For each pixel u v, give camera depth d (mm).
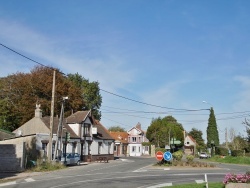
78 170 34594
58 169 34562
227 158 58344
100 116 83875
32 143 38156
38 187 21719
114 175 29875
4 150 32375
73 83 70812
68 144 47406
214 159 60750
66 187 22031
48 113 61406
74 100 66188
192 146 105750
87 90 79812
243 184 18453
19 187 21562
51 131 35344
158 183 24609
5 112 57125
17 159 32500
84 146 52062
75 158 42469
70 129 50188
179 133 96875
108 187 22219
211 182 24562
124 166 41500
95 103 82000
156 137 96125
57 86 63188
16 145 32781
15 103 62000
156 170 35312
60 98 63031
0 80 64938
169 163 40844
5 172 31438
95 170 34969
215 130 79688
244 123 47844
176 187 21141
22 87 62844
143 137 96625
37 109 46312
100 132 59531
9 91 63250
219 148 73562
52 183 23812
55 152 37625
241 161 55125
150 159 63656
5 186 21984
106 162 50812
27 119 59281
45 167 33688
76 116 52844
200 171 34469
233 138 88625
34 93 62719
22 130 46438
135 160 58781
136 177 28422
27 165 34000
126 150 94062
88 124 53875
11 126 57781
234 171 35188
